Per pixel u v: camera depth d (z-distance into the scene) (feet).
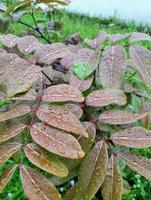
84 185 0.67
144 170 0.68
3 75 0.70
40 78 0.85
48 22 1.42
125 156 0.70
